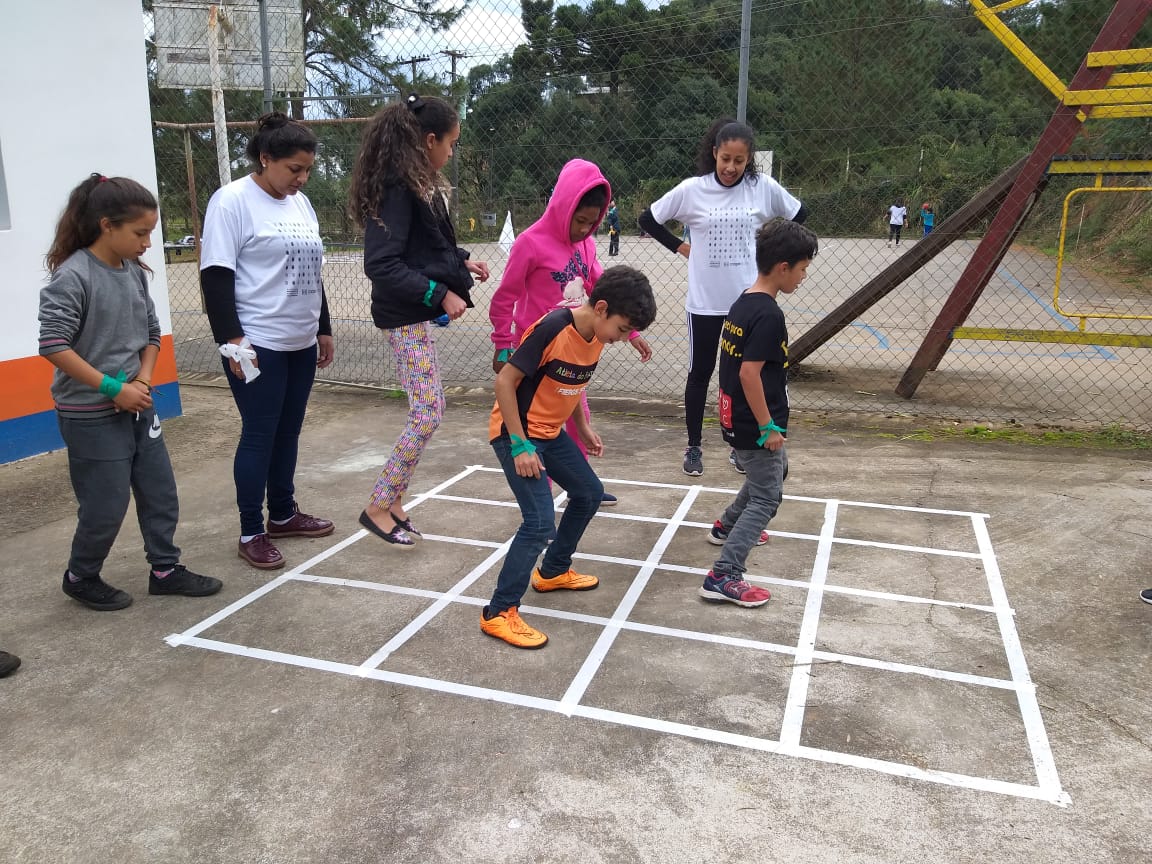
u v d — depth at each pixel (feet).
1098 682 9.12
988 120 71.51
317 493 15.40
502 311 12.39
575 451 10.45
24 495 15.34
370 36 64.64
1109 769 7.72
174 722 8.56
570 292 11.82
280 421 12.64
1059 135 18.31
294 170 11.39
